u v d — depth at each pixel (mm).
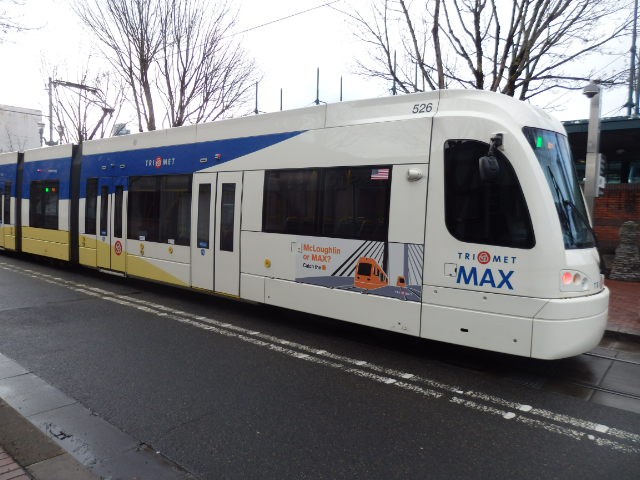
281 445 3646
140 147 9383
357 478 3215
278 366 5445
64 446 3572
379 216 5816
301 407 4348
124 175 9695
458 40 9984
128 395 4535
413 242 5516
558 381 5148
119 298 9039
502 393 4781
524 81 9773
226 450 3559
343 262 6156
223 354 5832
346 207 6148
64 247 11445
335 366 5484
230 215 7582
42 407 4246
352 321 6070
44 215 12266
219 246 7754
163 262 8773
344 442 3711
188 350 5965
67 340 6258
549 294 4738
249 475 3232
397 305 5652
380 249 5793
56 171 11805
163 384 4824
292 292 6738
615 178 18953
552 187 5016
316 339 6555
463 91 5395
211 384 4855
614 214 13820
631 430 4012
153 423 3975
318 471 3293
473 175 5152
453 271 5234
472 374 5309
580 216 5316
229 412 4207
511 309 4895
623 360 5887
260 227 7137
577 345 4777
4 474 3020
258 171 7203
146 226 9172
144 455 3471
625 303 8812
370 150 5930
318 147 6484
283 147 6895
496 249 4977
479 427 4020
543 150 5160
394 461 3443
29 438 3547
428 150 5445
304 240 6582
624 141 14477
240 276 7430
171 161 8672
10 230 14000
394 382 5016
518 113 5125
